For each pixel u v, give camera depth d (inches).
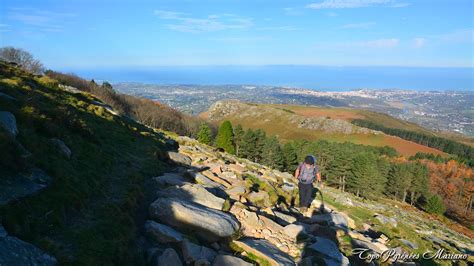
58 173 287.9
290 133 6471.5
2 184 233.6
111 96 2886.3
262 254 316.8
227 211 396.2
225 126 2829.7
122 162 459.8
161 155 580.7
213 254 297.3
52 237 223.3
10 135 267.9
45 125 373.1
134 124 806.5
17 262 175.5
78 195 284.4
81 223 255.9
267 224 400.5
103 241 241.9
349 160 2851.9
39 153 307.0
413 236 597.9
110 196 328.8
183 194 387.2
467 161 3818.9
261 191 546.3
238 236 351.6
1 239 185.2
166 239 292.2
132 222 298.7
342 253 397.4
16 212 213.6
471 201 2891.2
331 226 483.2
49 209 241.4
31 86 573.3
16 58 1973.4
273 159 2933.1
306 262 329.4
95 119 627.5
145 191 394.0
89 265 209.8
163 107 4072.3
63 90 727.7
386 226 623.8
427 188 2795.3
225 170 613.9
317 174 532.4
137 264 251.6
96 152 423.5
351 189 2928.2
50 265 191.3
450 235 1080.8
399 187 2893.7
